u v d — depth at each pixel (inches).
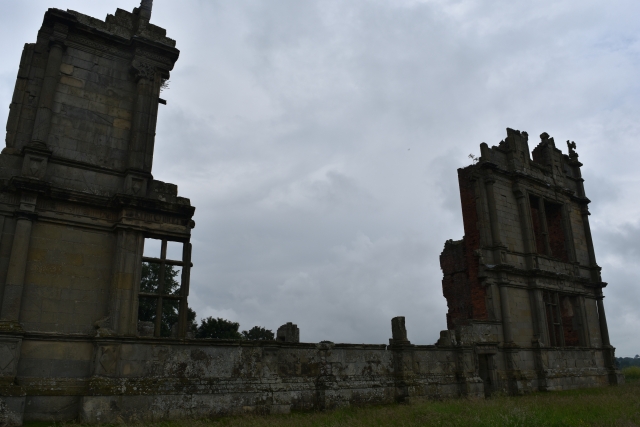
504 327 1330.0
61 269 762.8
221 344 812.6
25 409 674.8
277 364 862.5
